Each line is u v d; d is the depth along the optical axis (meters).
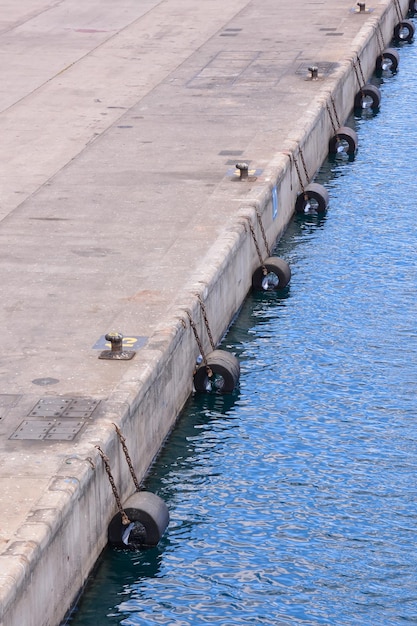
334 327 34.66
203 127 45.41
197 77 52.41
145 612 22.98
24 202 37.72
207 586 23.64
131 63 54.78
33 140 44.00
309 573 23.97
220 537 25.12
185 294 31.11
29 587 20.53
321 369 32.22
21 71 53.38
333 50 56.47
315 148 47.03
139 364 27.41
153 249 34.00
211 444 28.72
